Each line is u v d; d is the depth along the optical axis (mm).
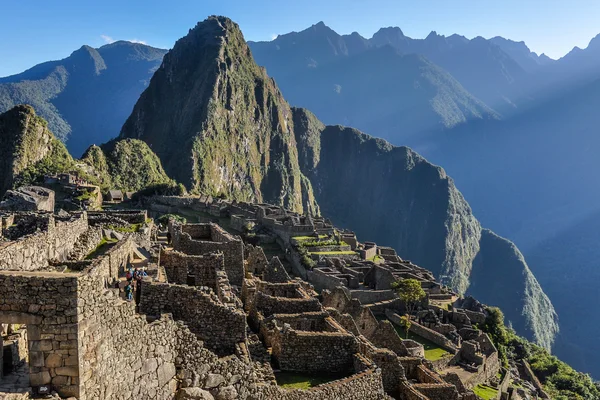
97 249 23406
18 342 12203
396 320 64875
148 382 14133
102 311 12172
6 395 10336
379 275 79750
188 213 133625
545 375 96312
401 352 33938
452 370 54156
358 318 35250
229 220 129375
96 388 11844
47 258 18406
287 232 109188
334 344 20891
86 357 11469
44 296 11055
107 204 127938
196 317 17922
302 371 20422
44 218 21609
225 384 16219
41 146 168250
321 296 40812
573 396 86188
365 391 19688
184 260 22750
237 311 18375
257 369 18438
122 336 13078
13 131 162750
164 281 19219
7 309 11055
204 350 15930
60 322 11102
